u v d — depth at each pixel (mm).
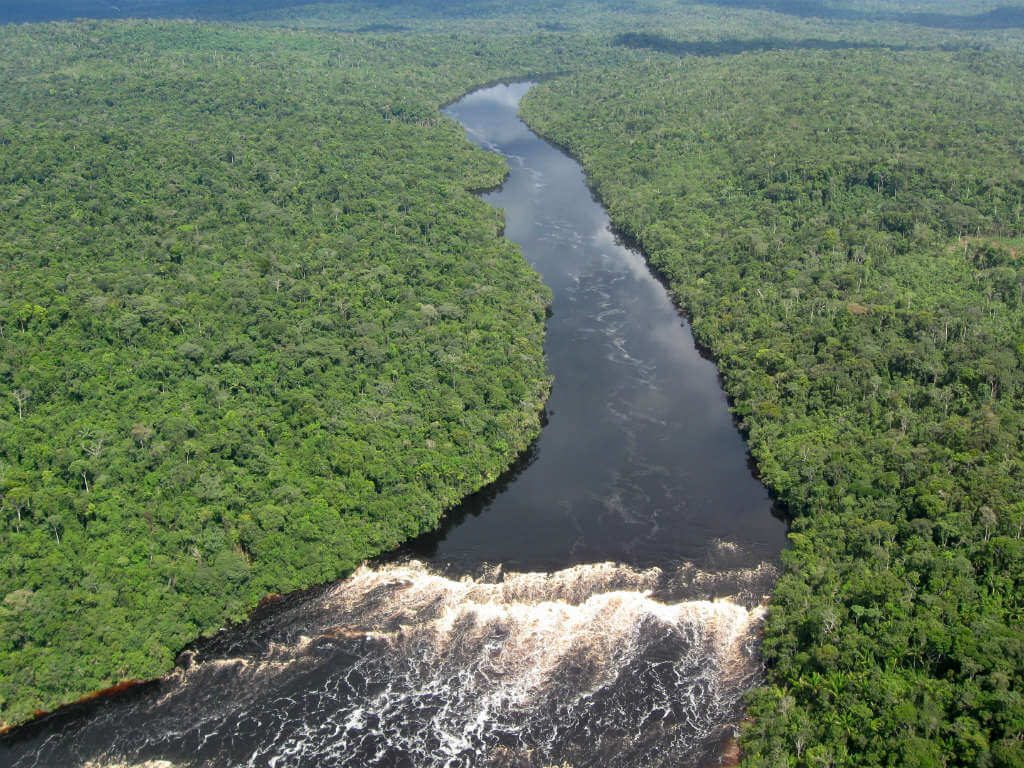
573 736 98688
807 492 129750
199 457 127688
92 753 97250
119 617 107875
